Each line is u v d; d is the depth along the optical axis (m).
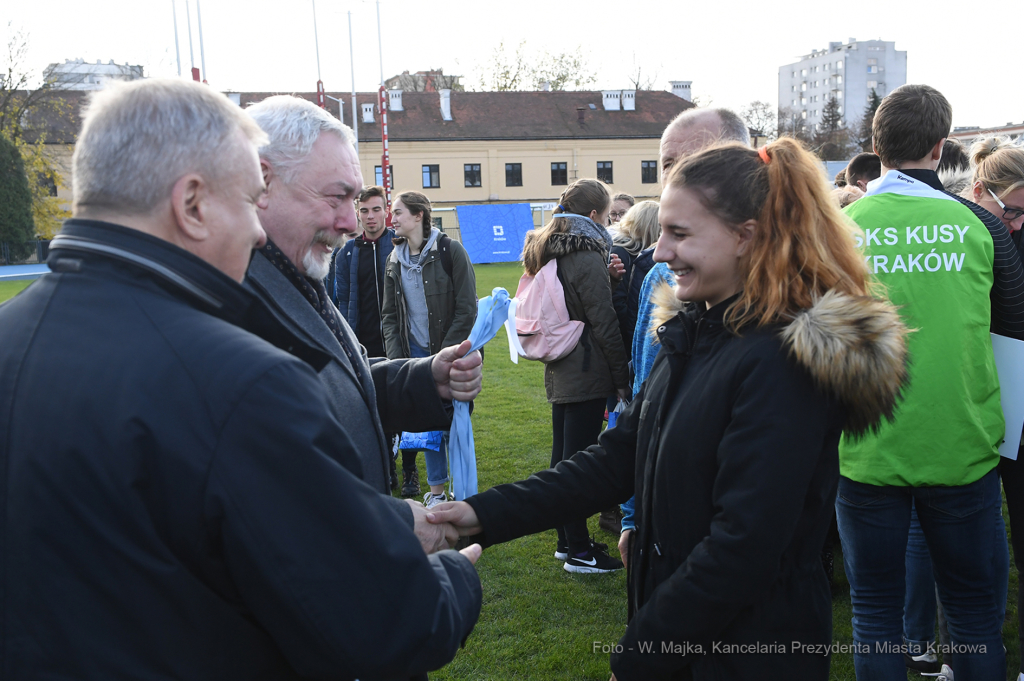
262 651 1.05
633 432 1.69
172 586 0.96
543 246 3.44
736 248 1.39
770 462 1.27
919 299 1.99
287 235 1.57
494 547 3.97
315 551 0.97
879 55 116.94
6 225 32.31
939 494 2.02
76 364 0.96
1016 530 2.36
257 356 1.01
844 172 5.04
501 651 2.95
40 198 35.66
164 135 1.06
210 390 0.97
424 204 4.41
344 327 1.75
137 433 0.94
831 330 1.24
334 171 1.56
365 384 1.64
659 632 1.35
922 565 2.66
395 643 1.01
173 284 1.05
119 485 0.93
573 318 3.44
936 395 1.97
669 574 1.46
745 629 1.37
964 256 1.98
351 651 0.98
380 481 1.60
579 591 3.45
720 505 1.31
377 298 4.84
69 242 1.06
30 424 0.95
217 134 1.10
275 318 1.16
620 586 3.49
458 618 1.13
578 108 43.88
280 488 0.96
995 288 2.11
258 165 1.19
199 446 0.95
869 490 2.08
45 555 0.93
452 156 42.19
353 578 0.98
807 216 1.34
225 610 1.00
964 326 1.97
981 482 2.03
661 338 1.55
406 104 43.28
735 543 1.27
